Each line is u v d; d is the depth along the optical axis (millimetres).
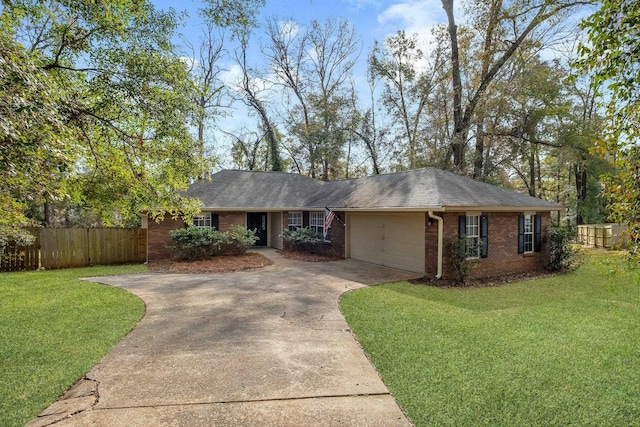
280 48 29406
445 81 24219
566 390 4078
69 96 5379
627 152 3406
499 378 4344
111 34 5938
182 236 14234
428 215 11109
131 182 6855
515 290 9758
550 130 22047
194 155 7184
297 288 9594
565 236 13078
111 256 14438
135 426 3338
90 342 5480
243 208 17359
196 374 4438
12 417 3467
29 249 13031
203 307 7656
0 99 3029
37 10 5547
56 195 4367
